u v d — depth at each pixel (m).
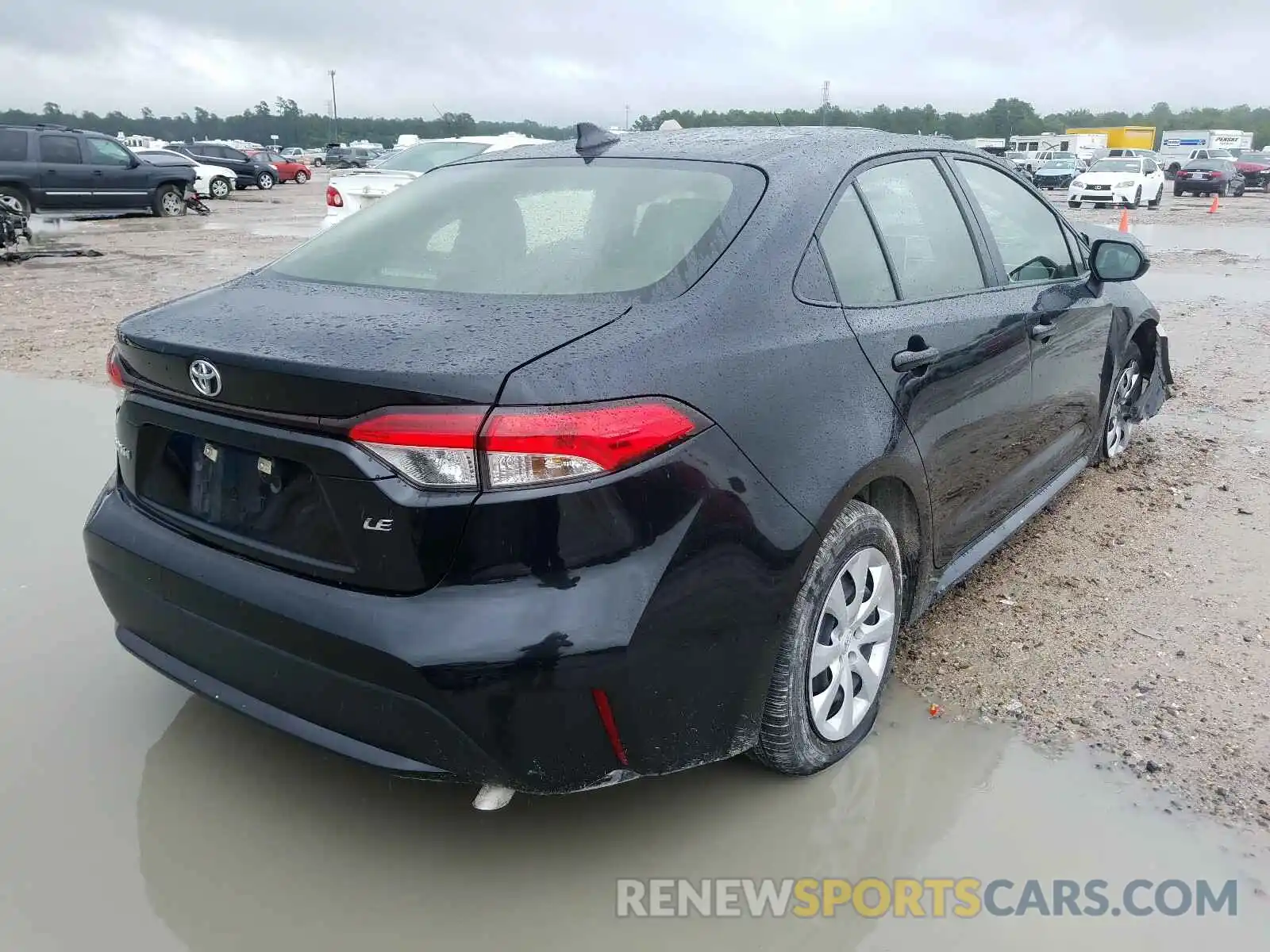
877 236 2.92
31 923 2.23
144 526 2.52
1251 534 4.28
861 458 2.54
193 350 2.24
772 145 2.95
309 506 2.16
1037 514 4.33
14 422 5.79
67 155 19.08
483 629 2.00
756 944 2.20
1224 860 2.43
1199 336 8.61
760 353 2.37
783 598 2.34
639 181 2.78
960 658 3.31
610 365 2.09
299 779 2.73
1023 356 3.48
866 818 2.58
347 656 2.08
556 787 2.15
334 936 2.21
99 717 2.99
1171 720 2.95
